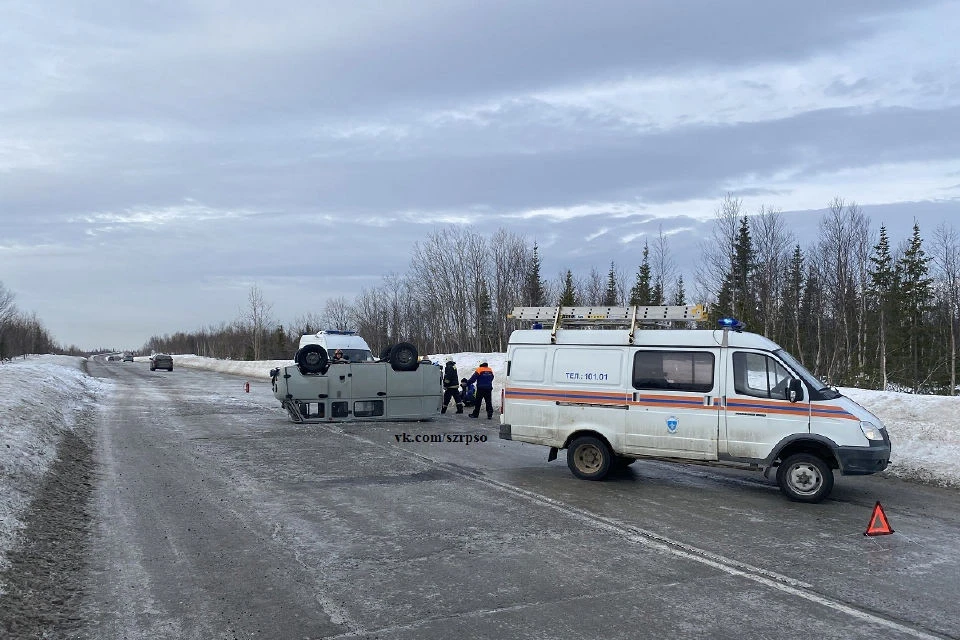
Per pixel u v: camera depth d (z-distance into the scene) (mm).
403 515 8234
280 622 5000
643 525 7824
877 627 4973
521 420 11273
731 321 10031
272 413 20469
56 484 9242
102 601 5379
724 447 9688
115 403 23438
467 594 5598
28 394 17406
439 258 46469
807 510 8625
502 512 8414
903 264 40750
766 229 30906
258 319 69875
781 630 4910
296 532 7441
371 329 55188
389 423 18062
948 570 6270
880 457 8844
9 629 4699
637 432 10312
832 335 35719
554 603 5402
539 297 43812
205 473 10805
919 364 38375
